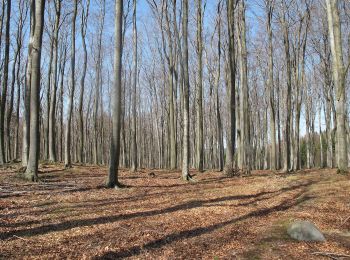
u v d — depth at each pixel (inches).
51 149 1047.6
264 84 1727.4
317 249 277.4
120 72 556.4
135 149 965.8
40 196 450.6
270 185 626.2
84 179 659.4
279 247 280.2
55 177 670.5
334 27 727.7
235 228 333.7
